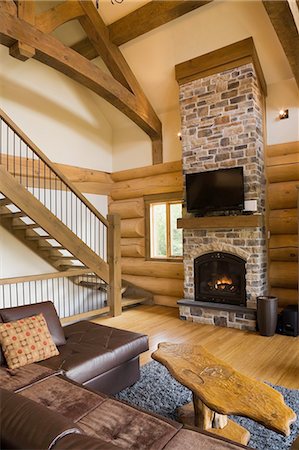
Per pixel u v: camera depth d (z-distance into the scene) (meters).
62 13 4.53
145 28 4.94
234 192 4.73
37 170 5.64
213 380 2.09
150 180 6.42
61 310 5.83
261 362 3.49
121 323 5.05
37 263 5.49
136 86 5.73
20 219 5.14
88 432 1.66
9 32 3.83
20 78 5.54
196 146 5.20
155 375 3.21
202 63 5.05
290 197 4.90
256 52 4.74
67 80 6.25
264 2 3.46
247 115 4.71
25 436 1.12
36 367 2.46
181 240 6.22
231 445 1.53
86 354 2.67
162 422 1.74
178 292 6.00
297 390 2.85
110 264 5.50
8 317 2.84
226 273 4.98
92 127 6.70
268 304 4.30
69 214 6.13
